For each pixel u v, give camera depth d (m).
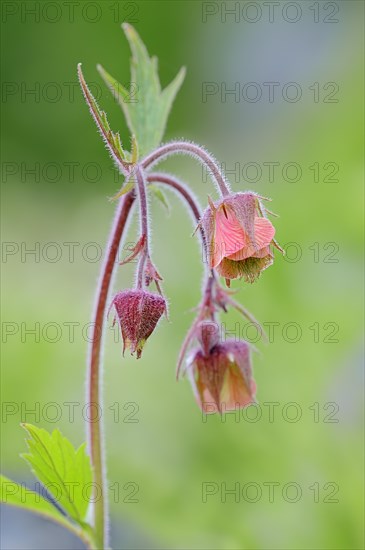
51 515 0.43
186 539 0.52
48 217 0.87
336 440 0.52
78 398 0.56
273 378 0.53
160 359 0.54
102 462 0.43
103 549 0.43
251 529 0.52
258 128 0.84
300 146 0.61
